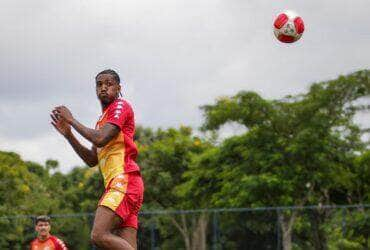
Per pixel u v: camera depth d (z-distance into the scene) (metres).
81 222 53.50
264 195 63.94
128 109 16.95
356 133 66.94
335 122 65.44
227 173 67.31
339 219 55.28
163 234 54.22
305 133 63.22
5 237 51.38
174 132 86.81
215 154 68.94
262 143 66.00
